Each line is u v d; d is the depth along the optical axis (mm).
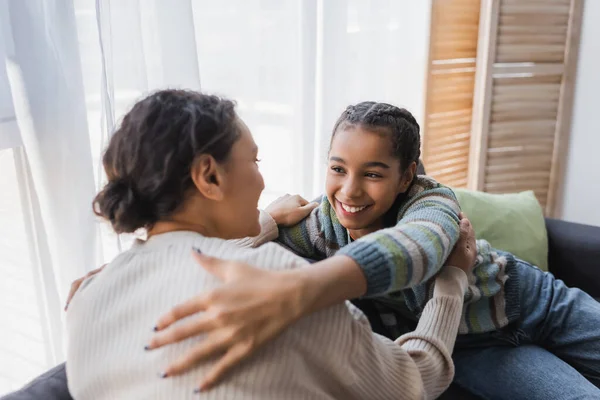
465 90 2320
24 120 1104
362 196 1039
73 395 685
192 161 649
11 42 1067
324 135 1851
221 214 706
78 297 688
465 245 975
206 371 573
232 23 1560
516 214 1735
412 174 1096
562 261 1725
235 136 683
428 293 1057
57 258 1188
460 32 2207
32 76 1087
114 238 1326
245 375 576
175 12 1283
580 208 2521
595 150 2441
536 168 2441
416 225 836
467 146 2418
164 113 656
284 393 586
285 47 1687
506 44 2240
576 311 1258
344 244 1163
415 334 841
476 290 1143
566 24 2299
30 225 1223
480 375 1170
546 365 1135
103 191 706
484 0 2199
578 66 2379
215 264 610
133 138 657
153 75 1311
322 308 614
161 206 666
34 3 1068
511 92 2307
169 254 652
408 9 2051
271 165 1758
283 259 660
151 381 590
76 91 1176
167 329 587
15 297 1251
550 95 2361
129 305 634
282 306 582
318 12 1745
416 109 2215
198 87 1344
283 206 1245
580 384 1088
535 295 1279
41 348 1275
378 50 1962
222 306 573
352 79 1920
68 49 1151
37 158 1129
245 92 1634
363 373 649
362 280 660
